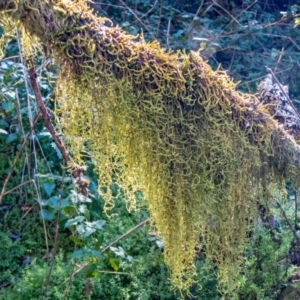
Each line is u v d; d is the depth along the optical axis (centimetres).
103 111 104
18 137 246
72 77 102
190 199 113
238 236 122
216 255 129
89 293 197
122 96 100
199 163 109
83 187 173
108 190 123
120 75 99
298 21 312
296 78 359
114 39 99
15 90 216
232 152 109
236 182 113
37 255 227
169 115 103
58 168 254
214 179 112
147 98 101
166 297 202
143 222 191
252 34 363
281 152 111
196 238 122
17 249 227
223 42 358
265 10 443
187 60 102
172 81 101
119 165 118
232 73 346
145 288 204
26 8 92
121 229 221
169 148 106
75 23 95
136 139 107
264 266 190
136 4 357
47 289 198
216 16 423
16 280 213
